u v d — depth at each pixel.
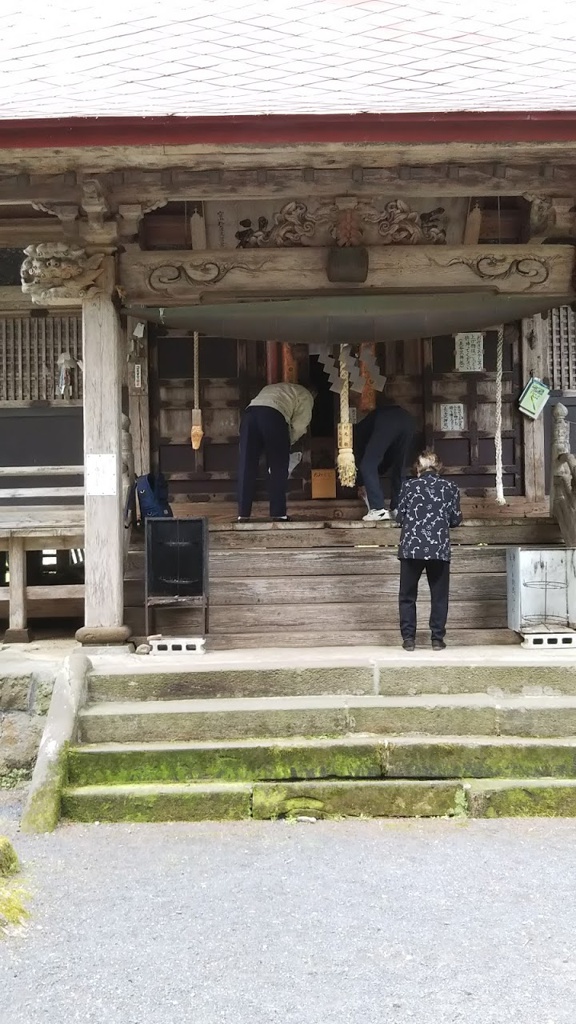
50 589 6.43
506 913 3.19
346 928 3.08
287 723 4.68
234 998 2.65
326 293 6.22
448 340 8.16
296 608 6.05
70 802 4.20
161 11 7.37
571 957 2.87
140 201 5.60
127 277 6.09
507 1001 2.61
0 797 4.79
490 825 4.12
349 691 5.04
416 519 5.47
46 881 3.51
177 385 8.05
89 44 6.48
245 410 7.43
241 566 6.20
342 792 4.25
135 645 5.79
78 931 3.08
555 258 6.21
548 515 8.05
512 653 5.45
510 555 5.92
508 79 5.55
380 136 4.76
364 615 6.08
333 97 5.09
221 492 8.07
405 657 5.27
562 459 6.81
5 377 8.45
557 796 4.23
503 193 5.65
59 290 5.71
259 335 6.28
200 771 4.43
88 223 5.57
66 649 6.04
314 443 8.22
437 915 3.17
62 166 5.16
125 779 4.41
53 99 5.11
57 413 8.45
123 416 6.52
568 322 8.25
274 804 4.22
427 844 3.88
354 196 5.68
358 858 3.72
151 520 5.63
